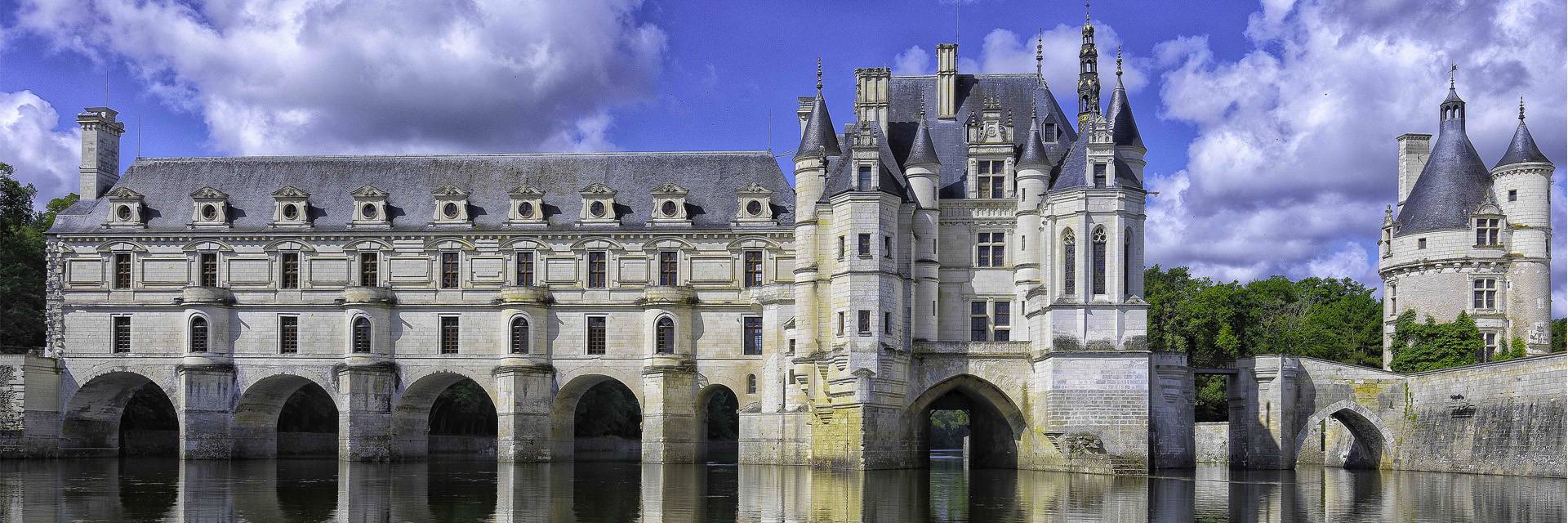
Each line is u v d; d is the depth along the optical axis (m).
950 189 94.31
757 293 100.62
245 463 101.50
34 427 103.88
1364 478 81.62
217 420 104.12
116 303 105.50
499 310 103.62
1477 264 102.38
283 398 108.94
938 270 91.31
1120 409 82.69
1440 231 103.88
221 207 106.19
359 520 56.03
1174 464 92.75
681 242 103.12
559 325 103.56
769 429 95.81
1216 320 123.88
